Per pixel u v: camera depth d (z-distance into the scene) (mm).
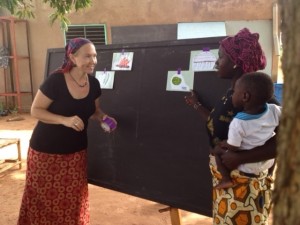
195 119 2842
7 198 4969
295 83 842
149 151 3156
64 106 2865
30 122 10672
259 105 1984
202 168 2828
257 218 2090
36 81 12406
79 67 2785
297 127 846
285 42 868
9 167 6168
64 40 12125
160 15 11922
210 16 11875
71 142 2971
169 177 3037
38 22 12102
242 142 2029
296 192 863
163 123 3043
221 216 2176
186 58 2875
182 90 2891
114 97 3381
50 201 3037
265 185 2154
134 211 4488
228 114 2137
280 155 906
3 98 12586
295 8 833
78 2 5988
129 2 11922
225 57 2131
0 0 5113
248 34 2111
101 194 5098
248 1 11742
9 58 12289
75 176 3055
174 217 3174
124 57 3314
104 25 12102
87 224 3307
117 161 3396
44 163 2963
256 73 1968
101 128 3490
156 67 3082
